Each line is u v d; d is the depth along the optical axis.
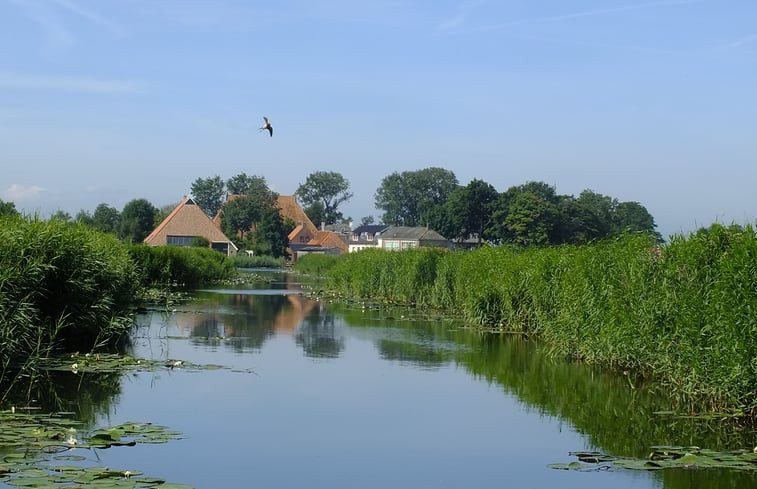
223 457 10.91
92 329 20.27
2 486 8.66
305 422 13.12
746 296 12.73
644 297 16.89
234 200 128.25
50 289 18.83
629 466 10.33
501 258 29.23
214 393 15.19
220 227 128.12
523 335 25.72
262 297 42.47
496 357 20.80
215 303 37.03
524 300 26.17
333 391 15.78
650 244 18.59
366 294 43.53
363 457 11.17
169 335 23.78
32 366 16.03
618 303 17.66
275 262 111.75
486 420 13.60
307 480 10.05
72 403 13.96
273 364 18.83
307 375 17.47
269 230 123.25
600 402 15.26
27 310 16.38
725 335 13.13
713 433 12.82
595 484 10.04
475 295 28.58
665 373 16.41
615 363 18.83
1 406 13.60
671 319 15.55
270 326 27.06
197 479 9.89
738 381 12.95
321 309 35.06
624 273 18.11
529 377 17.89
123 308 23.73
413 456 11.28
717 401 14.32
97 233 27.73
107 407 13.72
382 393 15.72
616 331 17.39
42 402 14.00
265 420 13.16
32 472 9.26
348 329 26.75
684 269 15.70
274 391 15.58
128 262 28.75
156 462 10.49
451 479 10.22
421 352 21.50
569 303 20.70
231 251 107.62
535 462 11.05
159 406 13.88
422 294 36.97
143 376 16.75
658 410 14.58
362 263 44.62
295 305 37.16
